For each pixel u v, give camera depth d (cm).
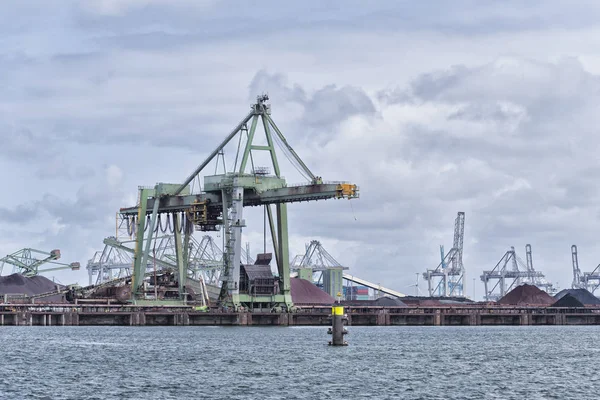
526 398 18262
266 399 17938
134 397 18125
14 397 18062
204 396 18262
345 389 19212
